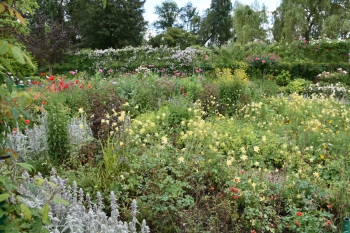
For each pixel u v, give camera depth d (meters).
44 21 18.91
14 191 1.50
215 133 4.93
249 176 3.79
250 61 16.38
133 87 8.48
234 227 3.13
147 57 20.23
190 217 3.15
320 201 3.53
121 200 3.33
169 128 6.04
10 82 1.33
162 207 3.09
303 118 7.52
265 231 3.14
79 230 2.07
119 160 3.69
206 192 3.74
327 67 16.92
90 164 3.76
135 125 5.16
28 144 4.55
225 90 8.84
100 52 21.36
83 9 36.38
